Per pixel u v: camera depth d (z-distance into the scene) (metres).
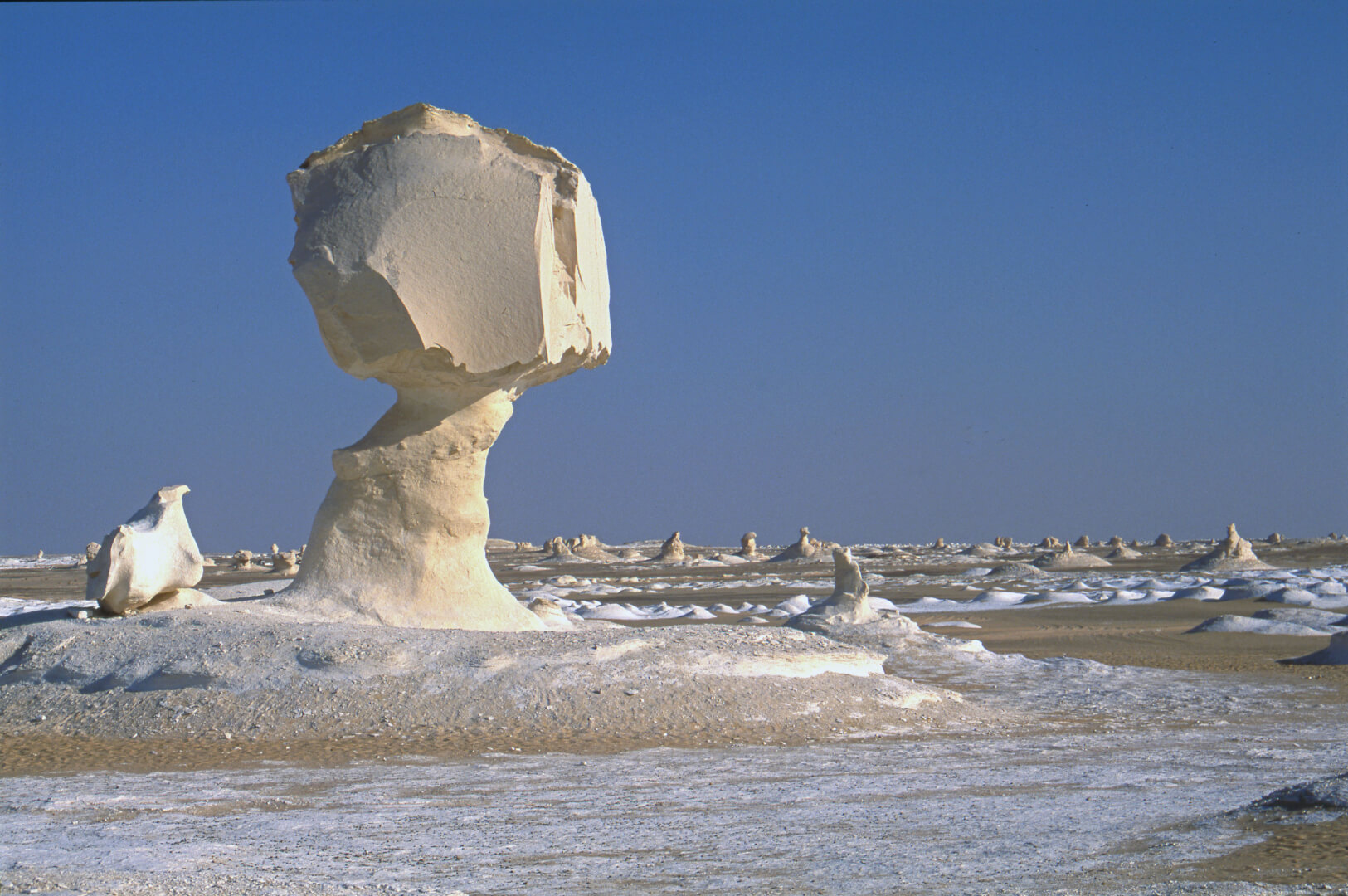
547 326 16.42
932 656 21.80
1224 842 7.07
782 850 7.61
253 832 8.48
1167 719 15.36
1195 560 68.50
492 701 13.90
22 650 15.28
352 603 17.05
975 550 101.31
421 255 16.19
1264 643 26.75
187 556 17.12
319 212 16.48
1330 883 5.95
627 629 17.06
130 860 7.29
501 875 6.97
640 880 6.79
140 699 14.01
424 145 16.48
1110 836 7.56
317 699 13.84
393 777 11.03
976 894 6.10
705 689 14.35
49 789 10.51
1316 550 82.38
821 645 16.50
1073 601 40.34
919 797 9.62
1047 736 13.79
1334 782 7.96
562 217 17.06
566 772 11.28
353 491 17.45
